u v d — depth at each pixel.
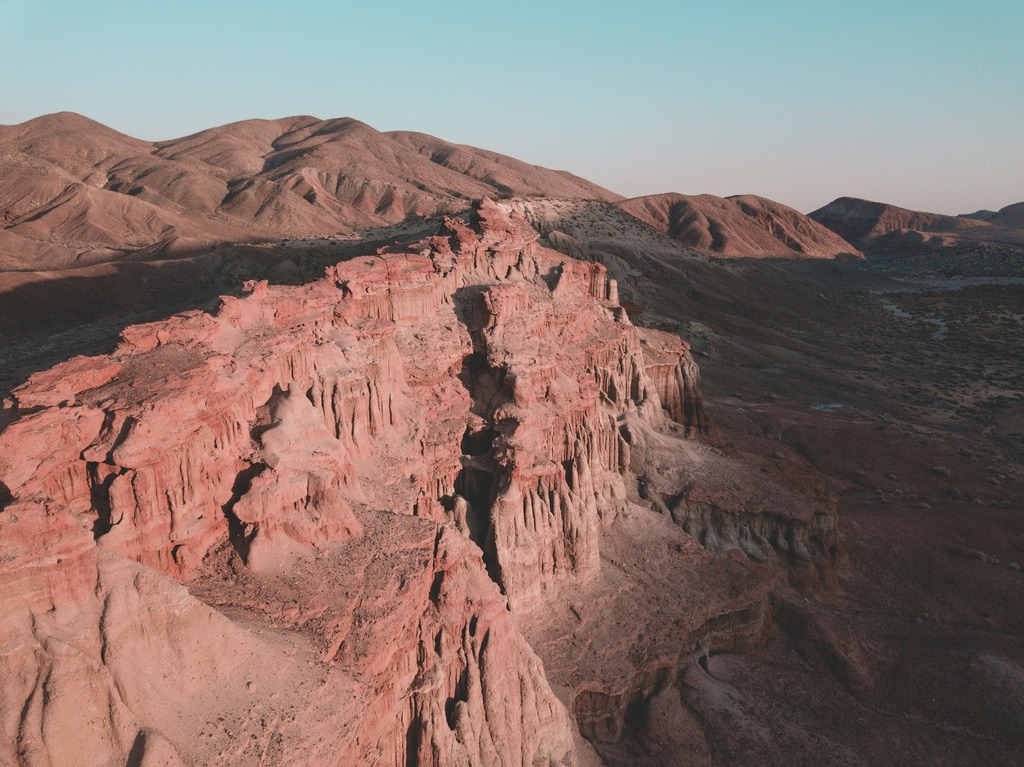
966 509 68.19
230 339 29.39
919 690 40.94
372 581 24.41
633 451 53.78
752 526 50.38
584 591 38.97
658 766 33.50
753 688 39.56
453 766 24.75
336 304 36.06
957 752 36.84
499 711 26.86
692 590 41.75
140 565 18.55
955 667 42.22
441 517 35.91
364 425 34.25
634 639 37.06
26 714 15.84
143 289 119.06
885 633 46.25
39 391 21.70
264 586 22.94
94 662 16.80
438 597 26.83
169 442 21.83
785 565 49.50
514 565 35.84
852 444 85.81
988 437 98.19
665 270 184.25
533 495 37.94
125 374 24.05
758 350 140.75
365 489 31.75
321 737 18.73
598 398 47.44
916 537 59.84
